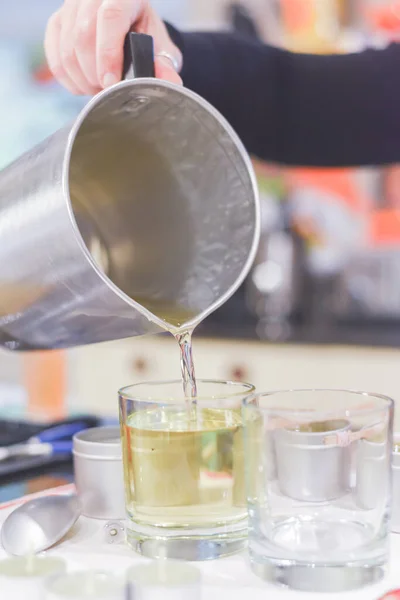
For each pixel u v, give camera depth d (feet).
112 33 2.59
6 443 3.03
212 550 2.19
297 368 6.63
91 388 7.57
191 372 2.39
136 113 2.60
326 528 2.08
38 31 8.61
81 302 2.35
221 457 2.20
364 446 2.09
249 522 2.13
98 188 2.84
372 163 4.65
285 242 8.08
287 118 4.58
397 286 7.72
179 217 2.79
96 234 2.81
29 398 5.47
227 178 2.67
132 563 2.18
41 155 2.38
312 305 8.02
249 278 8.21
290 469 2.08
